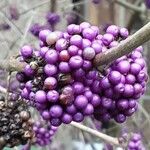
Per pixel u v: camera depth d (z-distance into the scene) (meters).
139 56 0.10
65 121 0.09
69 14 0.22
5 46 0.22
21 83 0.10
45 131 0.17
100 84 0.09
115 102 0.10
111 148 0.20
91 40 0.09
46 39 0.09
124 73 0.09
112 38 0.10
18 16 0.22
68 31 0.09
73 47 0.09
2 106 0.11
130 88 0.09
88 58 0.09
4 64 0.11
